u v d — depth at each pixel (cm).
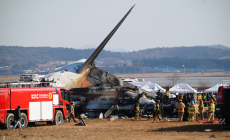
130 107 11381
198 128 6625
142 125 7812
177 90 16238
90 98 11481
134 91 11669
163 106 11144
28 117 7456
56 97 8138
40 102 7725
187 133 5719
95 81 12925
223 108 6216
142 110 11119
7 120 7025
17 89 7288
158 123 8406
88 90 11525
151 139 4975
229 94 6188
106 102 11425
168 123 8319
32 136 5766
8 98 7081
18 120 6731
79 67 13250
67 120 9412
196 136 5247
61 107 8319
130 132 6188
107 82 12950
